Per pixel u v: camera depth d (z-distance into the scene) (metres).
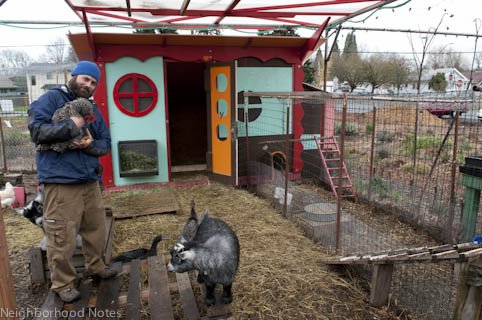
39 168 2.99
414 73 20.70
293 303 3.47
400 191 6.64
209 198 6.77
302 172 8.19
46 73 28.03
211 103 7.63
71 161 2.99
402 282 3.75
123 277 3.85
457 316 2.46
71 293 3.19
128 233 5.19
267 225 5.44
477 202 4.57
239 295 3.56
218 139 7.62
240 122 7.68
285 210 5.81
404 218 5.79
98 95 6.91
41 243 3.99
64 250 3.08
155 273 3.68
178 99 9.73
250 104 7.67
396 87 20.62
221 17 6.46
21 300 3.60
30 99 16.81
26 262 4.39
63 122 2.85
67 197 3.02
